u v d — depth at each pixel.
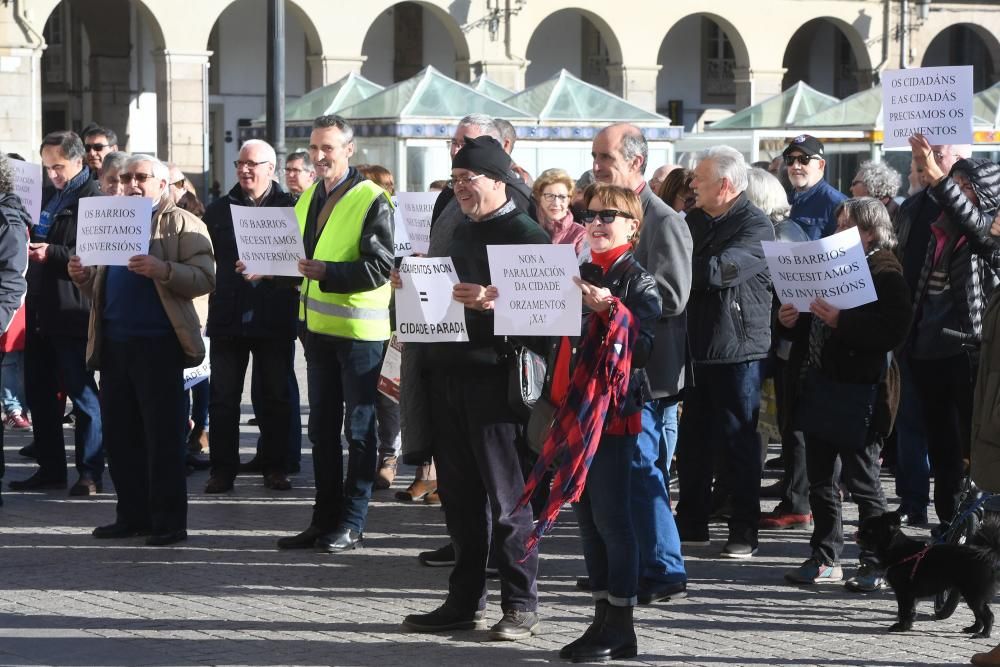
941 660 8.59
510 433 8.82
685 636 9.02
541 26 54.44
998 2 54.38
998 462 8.89
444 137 32.88
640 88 50.50
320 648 8.73
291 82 51.03
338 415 11.45
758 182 11.89
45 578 10.44
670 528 9.85
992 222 10.48
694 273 10.84
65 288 13.29
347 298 11.14
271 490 13.96
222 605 9.72
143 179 11.30
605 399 7.90
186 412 13.38
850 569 10.85
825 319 9.81
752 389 11.14
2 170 12.59
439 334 8.58
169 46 43.22
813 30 58.19
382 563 10.97
